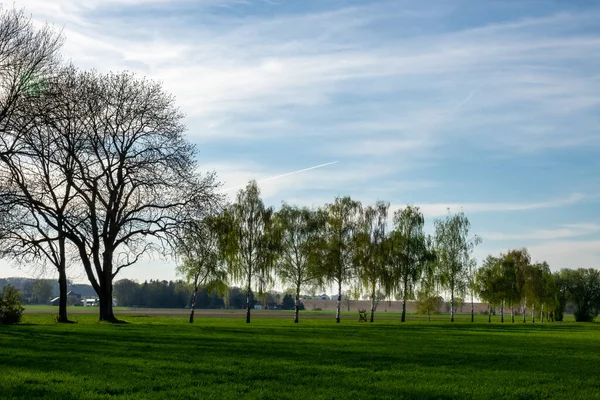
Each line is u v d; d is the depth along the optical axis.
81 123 48.41
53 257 49.69
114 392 14.48
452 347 33.12
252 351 25.70
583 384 18.56
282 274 84.00
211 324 60.72
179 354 23.25
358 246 88.31
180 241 51.59
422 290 101.75
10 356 20.77
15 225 45.00
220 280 74.88
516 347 34.94
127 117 51.62
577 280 169.62
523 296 129.00
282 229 82.50
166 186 51.41
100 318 51.84
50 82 42.06
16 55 40.31
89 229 47.28
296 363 21.48
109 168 51.69
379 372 19.78
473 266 116.44
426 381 18.03
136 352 23.42
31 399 13.12
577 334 58.59
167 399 13.67
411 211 100.25
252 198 80.31
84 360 20.20
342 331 49.19
